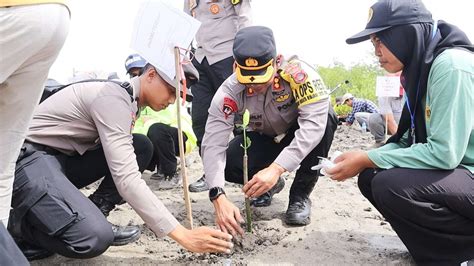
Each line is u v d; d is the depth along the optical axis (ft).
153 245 9.27
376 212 11.23
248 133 10.90
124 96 7.91
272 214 10.96
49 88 9.02
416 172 7.61
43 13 5.14
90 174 9.24
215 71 12.86
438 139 7.32
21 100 5.66
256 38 8.52
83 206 7.56
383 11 7.88
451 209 7.51
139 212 7.59
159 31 7.50
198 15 13.12
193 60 13.24
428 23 7.77
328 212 11.18
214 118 9.57
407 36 7.77
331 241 9.37
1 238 5.17
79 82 8.50
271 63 8.66
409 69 7.92
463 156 7.72
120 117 7.70
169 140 13.52
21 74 5.44
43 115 8.33
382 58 8.14
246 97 9.73
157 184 14.21
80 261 8.44
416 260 8.14
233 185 13.99
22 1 5.05
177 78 7.66
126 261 8.48
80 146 8.59
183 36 7.55
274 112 9.82
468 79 7.20
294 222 10.12
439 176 7.49
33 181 7.50
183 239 7.61
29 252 8.27
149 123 13.61
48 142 8.29
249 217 9.53
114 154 7.57
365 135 27.86
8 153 5.90
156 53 7.54
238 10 12.57
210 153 9.32
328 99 9.42
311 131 9.09
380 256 8.66
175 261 8.51
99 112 7.72
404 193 7.56
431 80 7.54
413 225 7.79
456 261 7.78
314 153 10.12
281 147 10.80
